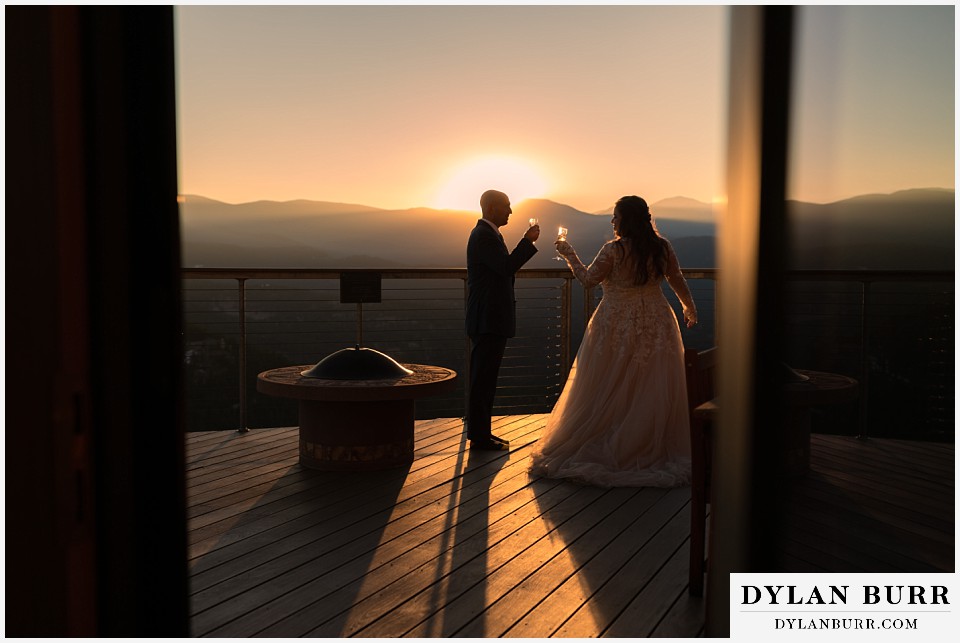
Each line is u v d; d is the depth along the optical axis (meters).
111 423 0.80
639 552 3.02
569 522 3.38
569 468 4.06
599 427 4.20
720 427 1.36
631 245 4.19
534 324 5.68
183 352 0.87
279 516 3.47
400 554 3.00
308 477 4.14
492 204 4.61
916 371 1.38
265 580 2.74
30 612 0.76
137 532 0.83
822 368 1.34
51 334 0.75
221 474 4.20
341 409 4.21
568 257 4.32
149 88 0.83
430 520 3.42
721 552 1.44
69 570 0.78
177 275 0.87
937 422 1.40
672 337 4.23
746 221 1.23
